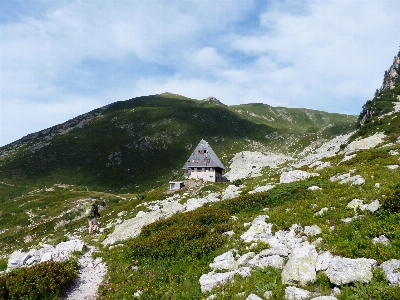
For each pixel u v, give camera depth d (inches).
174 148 6648.6
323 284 390.0
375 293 340.2
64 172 5462.6
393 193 536.7
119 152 6309.1
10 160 5861.2
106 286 549.3
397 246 415.8
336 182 831.7
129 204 2202.3
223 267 501.7
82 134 7106.3
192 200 1196.5
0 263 693.3
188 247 614.9
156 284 518.0
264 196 861.8
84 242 910.4
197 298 440.8
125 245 778.8
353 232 487.2
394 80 5201.8
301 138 7578.7
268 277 429.4
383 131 2379.4
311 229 542.3
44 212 2765.7
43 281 514.6
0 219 2691.9
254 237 586.9
